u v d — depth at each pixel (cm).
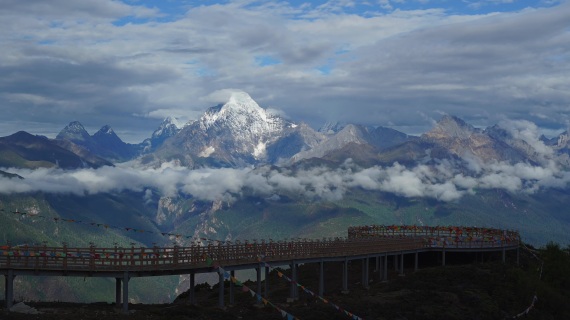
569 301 9819
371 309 7831
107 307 7044
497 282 9638
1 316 5909
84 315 6272
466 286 9369
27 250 6756
